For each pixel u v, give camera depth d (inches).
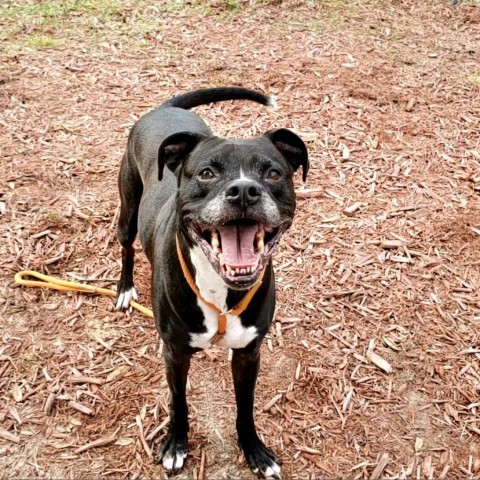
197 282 28.1
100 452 33.9
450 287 44.2
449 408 36.5
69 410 35.9
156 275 31.1
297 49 74.8
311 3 86.1
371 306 42.7
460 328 41.2
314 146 57.7
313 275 44.9
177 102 41.9
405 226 49.2
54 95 64.7
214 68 70.3
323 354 39.5
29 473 32.8
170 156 30.7
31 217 49.1
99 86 66.6
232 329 29.6
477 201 52.1
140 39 76.5
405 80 68.8
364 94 65.4
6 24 78.8
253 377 32.2
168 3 85.5
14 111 61.8
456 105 64.6
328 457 34.1
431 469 33.5
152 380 37.8
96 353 39.3
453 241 48.0
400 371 38.6
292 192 28.7
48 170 54.2
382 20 82.7
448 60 73.4
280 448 34.5
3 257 45.5
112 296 43.4
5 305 42.1
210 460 34.1
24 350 39.2
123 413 35.9
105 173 54.4
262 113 62.1
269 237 27.7
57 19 80.6
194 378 38.1
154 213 35.2
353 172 54.8
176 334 30.4
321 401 36.8
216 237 26.4
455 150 57.9
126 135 59.2
